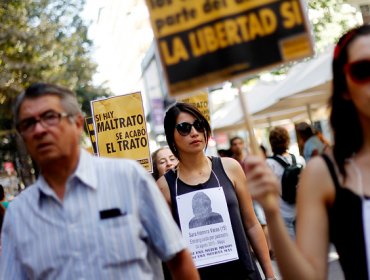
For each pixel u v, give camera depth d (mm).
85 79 28578
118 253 2984
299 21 2691
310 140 10367
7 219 3160
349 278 2531
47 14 24703
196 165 4855
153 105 26953
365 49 2543
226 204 4723
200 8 2805
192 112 4906
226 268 4656
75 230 3008
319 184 2559
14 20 21938
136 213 3059
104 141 6844
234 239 4672
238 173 4867
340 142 2600
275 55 2709
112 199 3047
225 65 2768
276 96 13430
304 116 24188
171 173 4926
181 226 4750
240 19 2754
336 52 2654
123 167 3096
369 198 2484
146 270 3051
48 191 3051
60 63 25438
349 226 2502
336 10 13891
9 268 3170
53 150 3014
